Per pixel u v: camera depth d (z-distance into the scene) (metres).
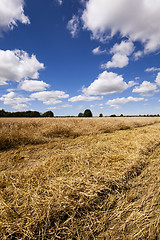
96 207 1.36
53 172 1.95
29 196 1.40
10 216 1.15
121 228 1.13
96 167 2.18
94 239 1.06
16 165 2.41
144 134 5.51
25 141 3.94
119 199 1.47
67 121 7.46
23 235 1.02
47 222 1.12
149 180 1.85
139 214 1.25
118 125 8.51
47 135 4.81
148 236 1.05
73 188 1.46
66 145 3.80
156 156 2.87
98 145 3.64
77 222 1.19
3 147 3.42
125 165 2.20
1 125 4.98
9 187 1.61
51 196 1.39
